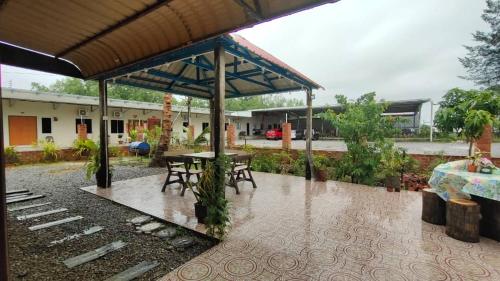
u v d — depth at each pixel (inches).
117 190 203.8
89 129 557.3
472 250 101.9
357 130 230.5
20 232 121.4
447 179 121.6
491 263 91.9
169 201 171.0
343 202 169.9
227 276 83.2
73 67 184.9
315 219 137.0
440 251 101.0
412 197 182.7
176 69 229.3
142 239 114.5
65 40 134.0
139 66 173.2
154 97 1159.0
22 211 153.3
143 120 637.9
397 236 115.2
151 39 127.0
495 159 222.2
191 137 430.6
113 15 107.4
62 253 100.9
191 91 294.0
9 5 99.7
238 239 111.7
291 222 132.4
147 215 145.4
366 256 96.7
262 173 290.0
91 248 105.3
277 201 172.2
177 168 210.4
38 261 94.6
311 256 96.5
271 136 888.3
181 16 107.5
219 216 111.3
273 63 174.9
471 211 108.6
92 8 102.4
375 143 229.6
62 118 516.4
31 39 133.2
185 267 88.8
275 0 84.6
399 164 224.8
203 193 115.0
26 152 368.5
